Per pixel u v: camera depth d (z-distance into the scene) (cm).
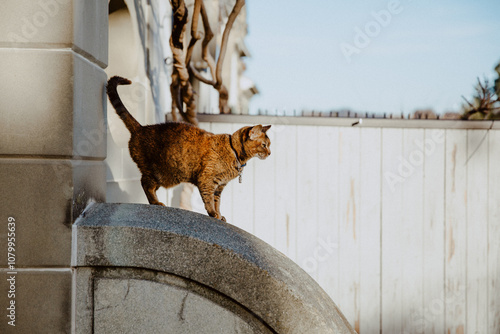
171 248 206
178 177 267
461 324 582
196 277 206
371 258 576
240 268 205
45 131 202
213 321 206
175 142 262
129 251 206
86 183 222
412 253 579
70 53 203
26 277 203
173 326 207
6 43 200
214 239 211
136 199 438
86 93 221
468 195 578
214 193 284
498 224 579
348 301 576
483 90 610
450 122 573
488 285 582
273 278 205
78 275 207
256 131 266
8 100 202
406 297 579
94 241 205
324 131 569
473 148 576
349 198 573
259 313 205
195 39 415
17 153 202
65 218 204
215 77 444
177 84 456
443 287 580
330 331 204
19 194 202
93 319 207
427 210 578
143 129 267
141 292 206
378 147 573
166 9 579
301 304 204
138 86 422
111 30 409
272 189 569
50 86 202
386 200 575
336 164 571
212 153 263
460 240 579
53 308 203
